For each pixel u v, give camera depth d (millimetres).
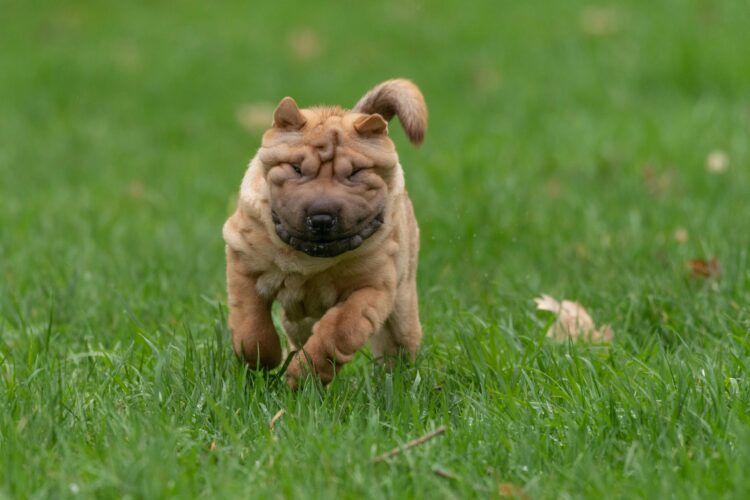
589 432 8500
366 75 25812
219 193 18172
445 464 8000
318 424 8625
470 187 16734
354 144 8844
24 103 24141
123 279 13180
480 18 29359
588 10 28953
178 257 14352
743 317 11266
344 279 9344
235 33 28812
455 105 23812
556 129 21000
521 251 14148
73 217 16359
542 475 7820
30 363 9961
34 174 19641
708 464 7789
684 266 12688
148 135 22484
